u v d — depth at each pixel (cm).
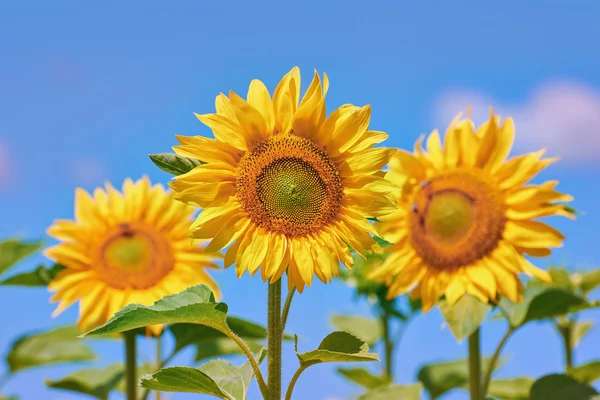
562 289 164
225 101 144
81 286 177
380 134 144
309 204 143
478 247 174
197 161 142
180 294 139
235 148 142
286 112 143
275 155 143
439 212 176
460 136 177
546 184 172
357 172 144
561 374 165
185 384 138
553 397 164
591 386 164
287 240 142
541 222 173
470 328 165
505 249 172
